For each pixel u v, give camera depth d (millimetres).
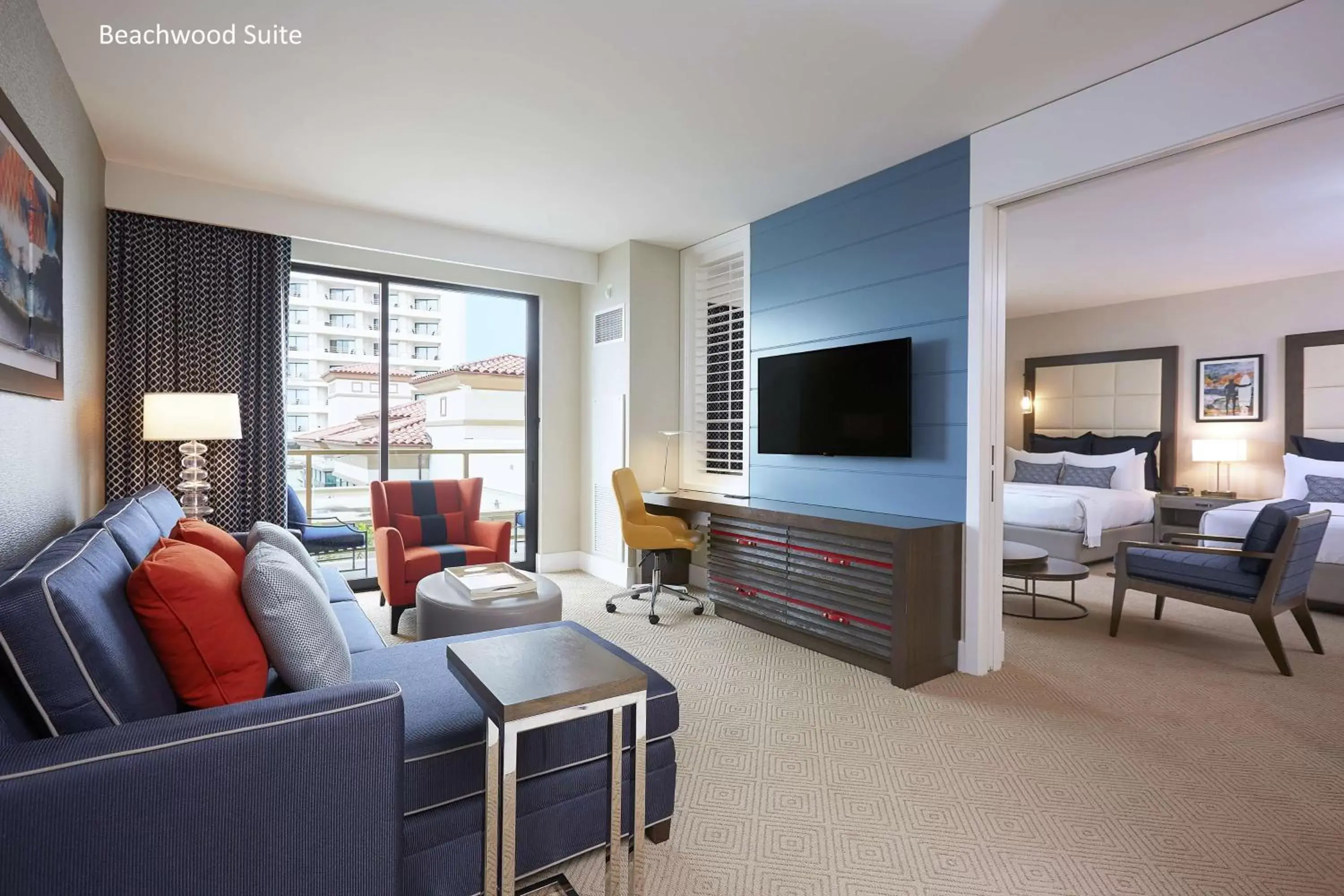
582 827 1618
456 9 2205
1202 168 3436
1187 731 2537
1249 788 2129
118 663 1174
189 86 2713
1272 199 3865
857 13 2213
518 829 1517
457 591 2881
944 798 2072
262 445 4012
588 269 5203
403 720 1275
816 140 3191
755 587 3762
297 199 4000
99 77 2627
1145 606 4461
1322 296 5488
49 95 2314
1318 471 5121
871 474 3619
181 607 1362
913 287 3396
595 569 5246
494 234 4719
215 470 3877
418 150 3328
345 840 1183
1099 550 5621
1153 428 6398
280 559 1657
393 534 3738
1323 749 2393
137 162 3477
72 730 1100
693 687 2975
